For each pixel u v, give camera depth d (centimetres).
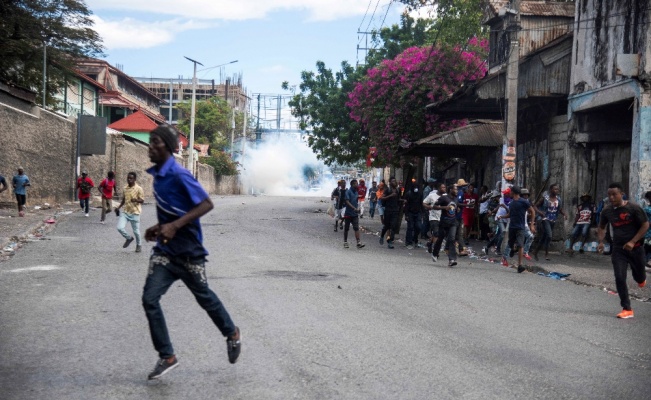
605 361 662
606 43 1794
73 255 1388
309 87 4425
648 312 985
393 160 3356
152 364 596
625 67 1598
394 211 1898
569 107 1991
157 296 536
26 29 3625
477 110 2455
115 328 734
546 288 1197
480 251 1888
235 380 554
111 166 4019
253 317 801
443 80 3061
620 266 933
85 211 2566
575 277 1348
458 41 3022
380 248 1872
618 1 1734
